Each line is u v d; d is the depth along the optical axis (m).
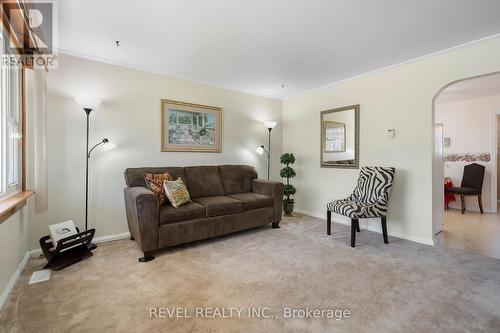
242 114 4.30
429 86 2.82
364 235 3.18
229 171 3.81
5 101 1.90
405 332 1.40
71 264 2.27
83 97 2.54
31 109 2.41
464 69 2.56
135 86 3.16
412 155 2.98
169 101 3.44
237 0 1.83
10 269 1.87
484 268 2.21
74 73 2.74
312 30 2.27
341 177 3.79
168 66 3.17
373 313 1.57
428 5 1.89
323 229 3.44
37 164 2.35
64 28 2.21
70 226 2.49
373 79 3.35
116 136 3.02
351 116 3.61
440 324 1.47
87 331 1.40
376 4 1.88
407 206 3.03
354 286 1.91
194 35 2.36
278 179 4.82
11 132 2.05
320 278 2.03
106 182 2.96
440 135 3.37
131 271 2.15
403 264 2.30
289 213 4.25
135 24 2.15
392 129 3.16
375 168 3.13
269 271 2.16
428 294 1.79
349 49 2.67
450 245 2.82
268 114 4.65
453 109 4.93
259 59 2.95
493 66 2.38
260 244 2.84
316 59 2.95
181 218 2.64
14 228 1.98
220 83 3.87
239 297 1.75
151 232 2.42
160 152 3.38
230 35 2.36
